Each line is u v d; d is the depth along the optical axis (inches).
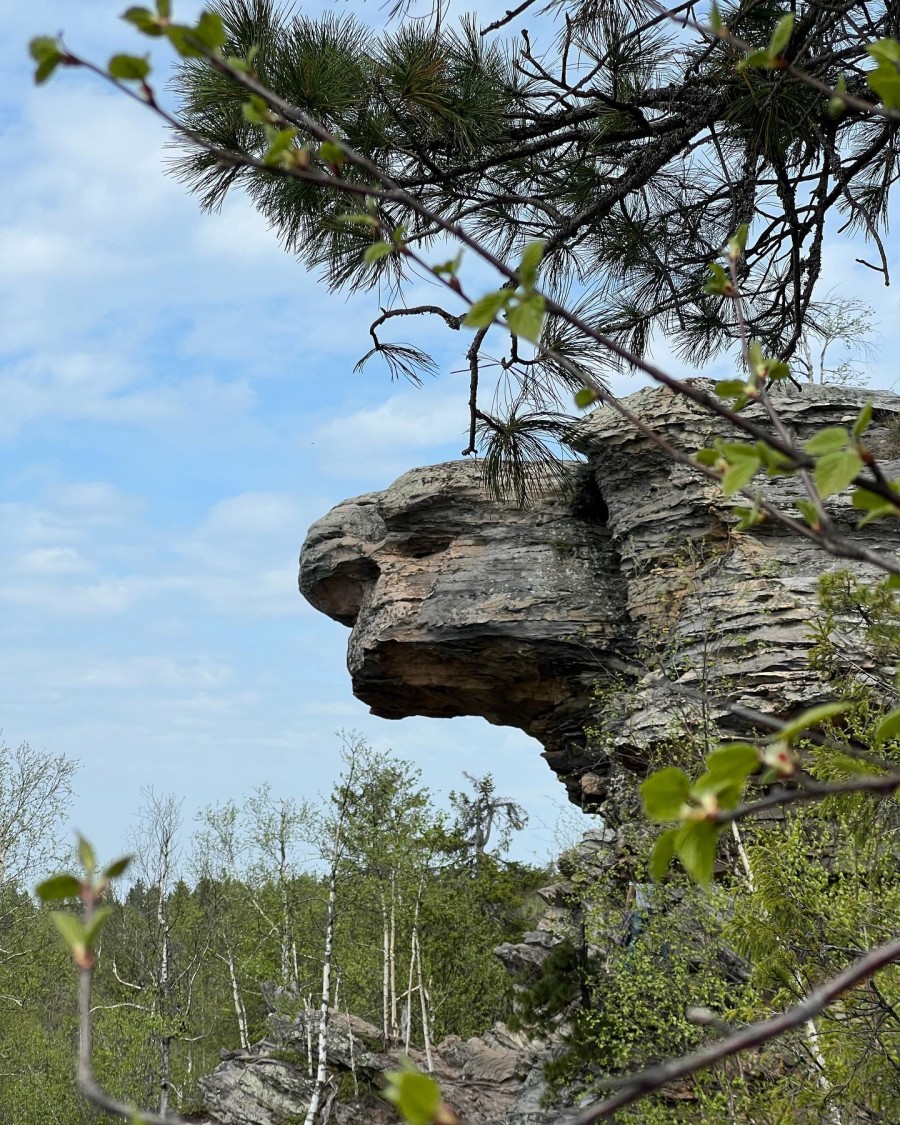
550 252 277.4
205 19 43.6
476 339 260.5
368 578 986.7
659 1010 502.6
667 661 704.4
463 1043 1051.3
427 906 1242.0
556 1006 669.3
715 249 290.2
